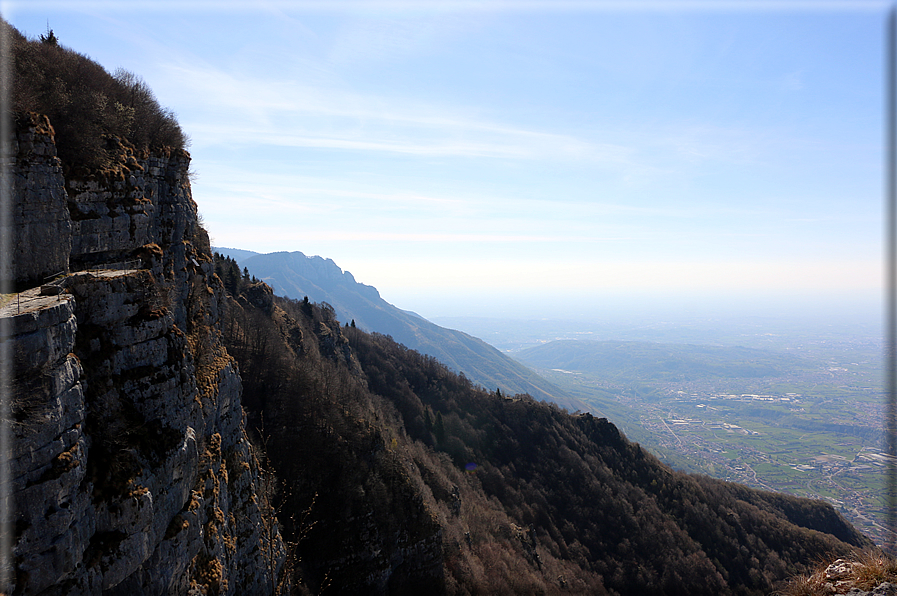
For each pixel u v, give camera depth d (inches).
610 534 4596.5
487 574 3061.0
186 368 978.1
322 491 2421.3
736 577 4266.7
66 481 636.7
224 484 1184.8
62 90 908.0
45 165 776.9
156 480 826.8
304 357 3585.1
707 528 4805.6
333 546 2263.8
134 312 855.7
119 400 794.2
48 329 637.9
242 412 1478.8
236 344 2822.3
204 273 1470.2
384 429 3592.5
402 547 2514.8
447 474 4473.4
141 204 1066.1
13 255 720.3
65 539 629.3
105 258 961.5
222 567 1067.9
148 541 781.3
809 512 5816.9
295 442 2551.7
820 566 577.9
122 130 1080.8
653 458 6122.1
